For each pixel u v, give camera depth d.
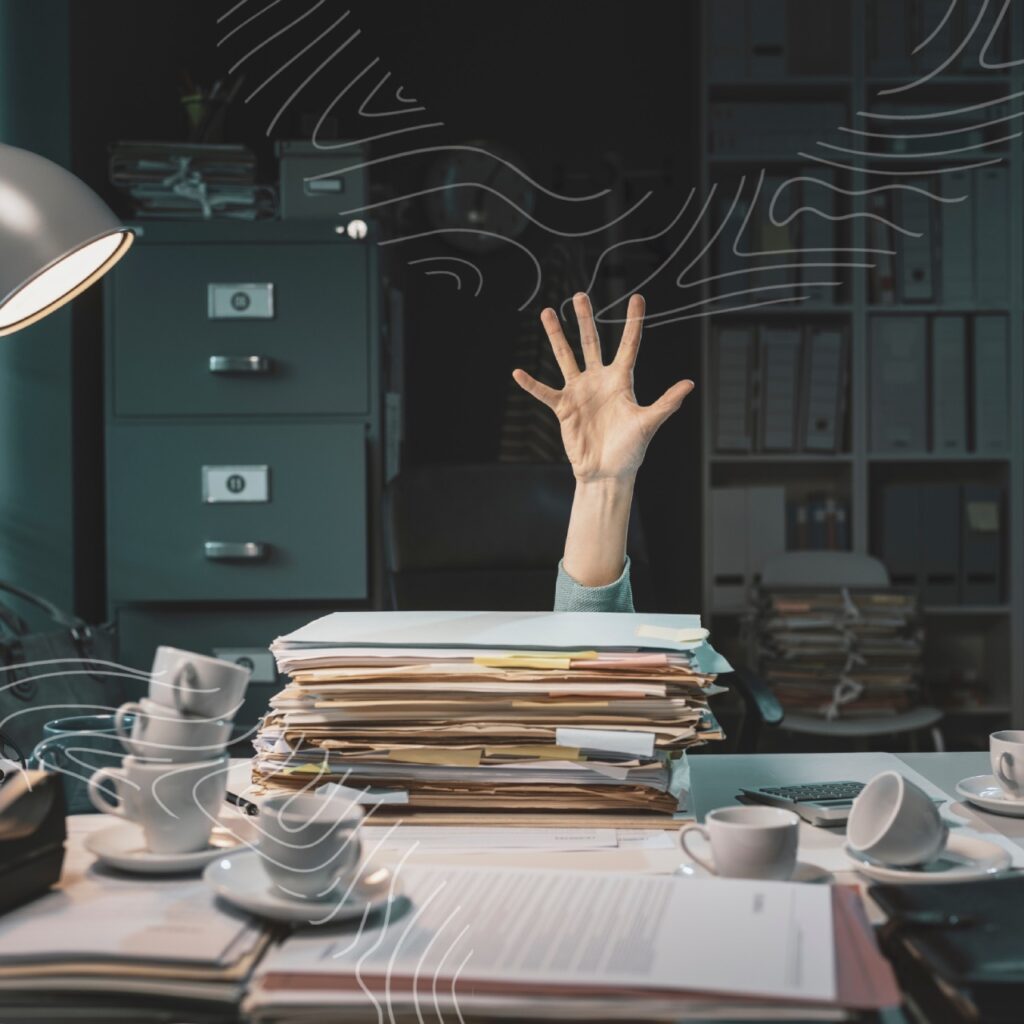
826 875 0.70
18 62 2.52
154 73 2.87
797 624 2.91
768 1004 0.49
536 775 0.84
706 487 3.20
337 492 2.46
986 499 3.21
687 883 0.65
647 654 0.85
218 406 2.46
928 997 0.53
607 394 1.10
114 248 1.07
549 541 2.00
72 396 2.49
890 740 3.39
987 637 3.41
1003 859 0.73
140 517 2.45
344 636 0.89
